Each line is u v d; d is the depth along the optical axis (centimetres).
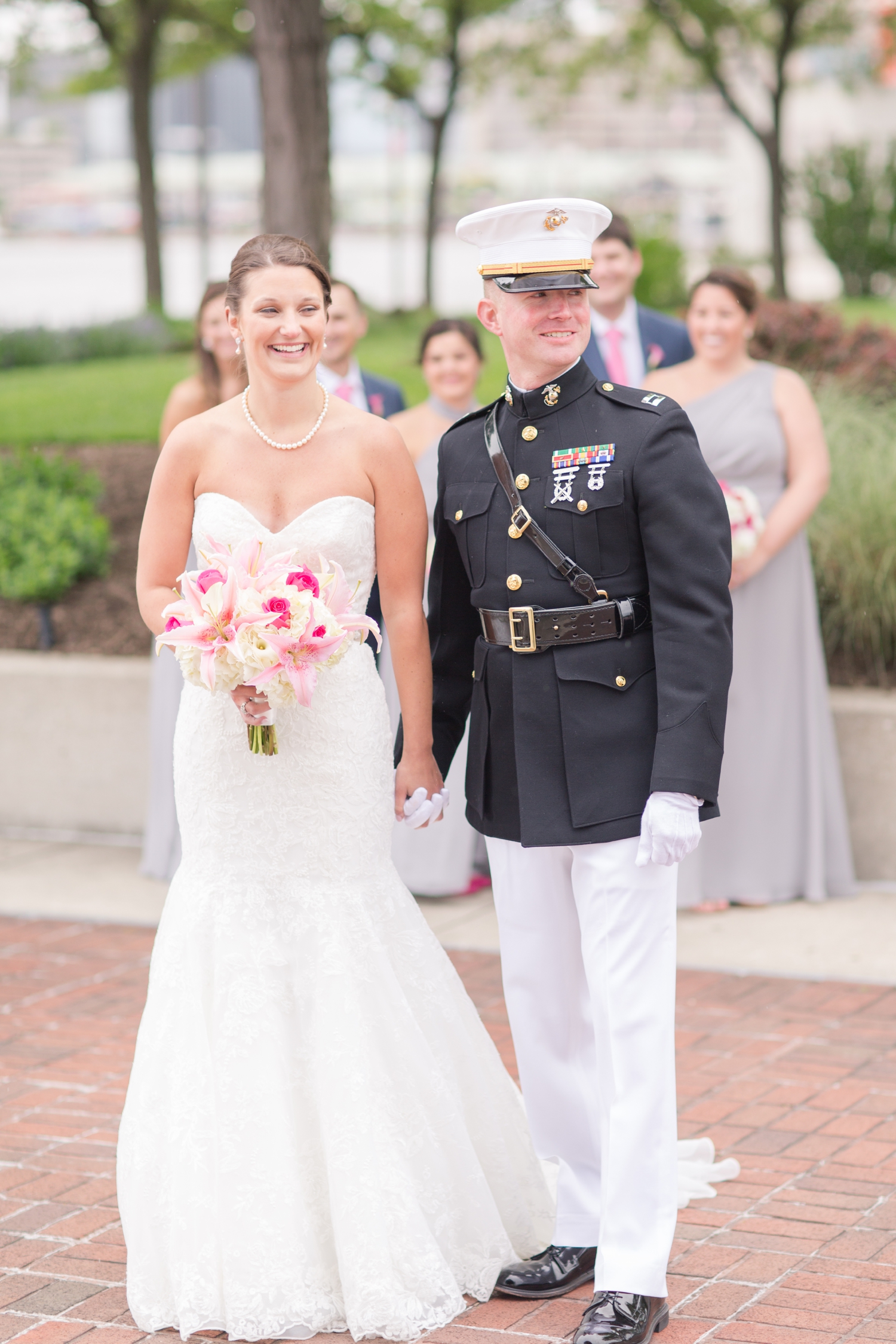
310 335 352
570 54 2484
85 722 770
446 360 631
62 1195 406
